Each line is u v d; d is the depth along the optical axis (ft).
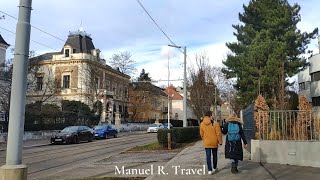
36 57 163.32
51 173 44.70
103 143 102.17
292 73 112.78
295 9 125.49
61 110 158.30
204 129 37.35
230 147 36.81
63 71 219.00
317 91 161.07
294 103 89.25
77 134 103.81
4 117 107.55
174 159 50.21
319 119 43.70
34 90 175.83
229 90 227.61
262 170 38.63
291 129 44.57
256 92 109.19
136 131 198.59
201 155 54.29
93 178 35.73
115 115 204.74
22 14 17.22
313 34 123.24
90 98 206.39
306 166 41.65
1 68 128.16
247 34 127.65
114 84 242.78
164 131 70.59
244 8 129.70
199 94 150.92
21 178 16.40
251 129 51.21
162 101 318.86
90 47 230.07
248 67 112.06
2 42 161.48
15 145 16.60
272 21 118.83
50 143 101.65
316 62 163.12
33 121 123.24
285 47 106.83
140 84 254.27
